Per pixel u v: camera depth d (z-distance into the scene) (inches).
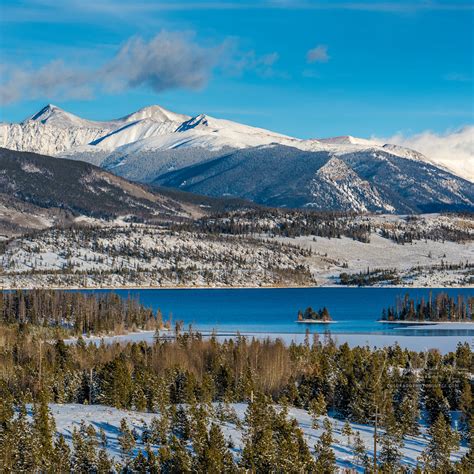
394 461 5610.2
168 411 6235.2
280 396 7401.6
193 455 5457.7
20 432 5383.9
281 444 5359.3
